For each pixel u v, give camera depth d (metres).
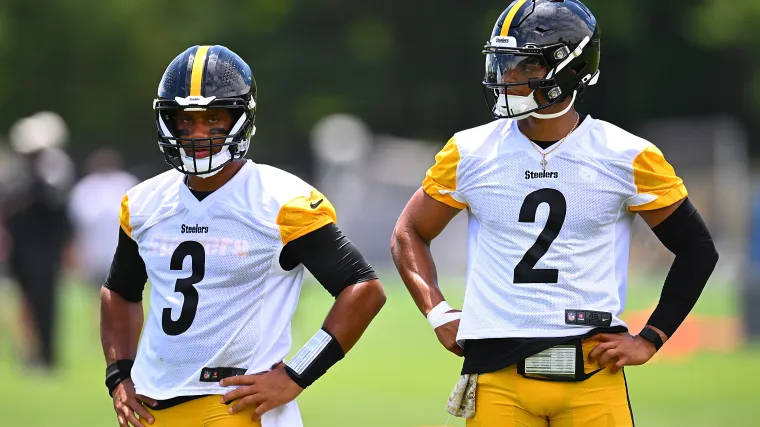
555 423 18.02
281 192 17.47
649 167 18.09
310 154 145.25
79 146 149.25
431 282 19.25
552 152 18.27
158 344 17.36
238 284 17.30
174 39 158.88
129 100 162.00
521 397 17.88
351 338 17.38
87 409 37.69
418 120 151.12
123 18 160.12
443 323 18.94
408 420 34.66
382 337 59.94
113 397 18.14
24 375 47.16
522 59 18.09
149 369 17.50
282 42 151.75
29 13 160.75
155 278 17.62
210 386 17.09
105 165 60.41
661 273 100.00
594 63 18.52
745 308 56.31
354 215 110.06
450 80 149.75
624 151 18.16
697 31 146.38
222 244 17.33
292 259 17.55
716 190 105.31
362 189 111.19
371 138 141.12
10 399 39.97
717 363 49.62
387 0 149.00
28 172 47.78
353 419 34.84
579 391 17.77
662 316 18.28
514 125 18.66
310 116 148.00
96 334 58.81
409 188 112.38
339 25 152.25
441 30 148.25
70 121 162.00
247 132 17.64
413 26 149.62
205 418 17.09
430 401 38.72
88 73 162.00
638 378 44.81
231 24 154.62
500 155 18.48
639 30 145.12
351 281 17.36
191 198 17.62
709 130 106.75
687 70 150.12
